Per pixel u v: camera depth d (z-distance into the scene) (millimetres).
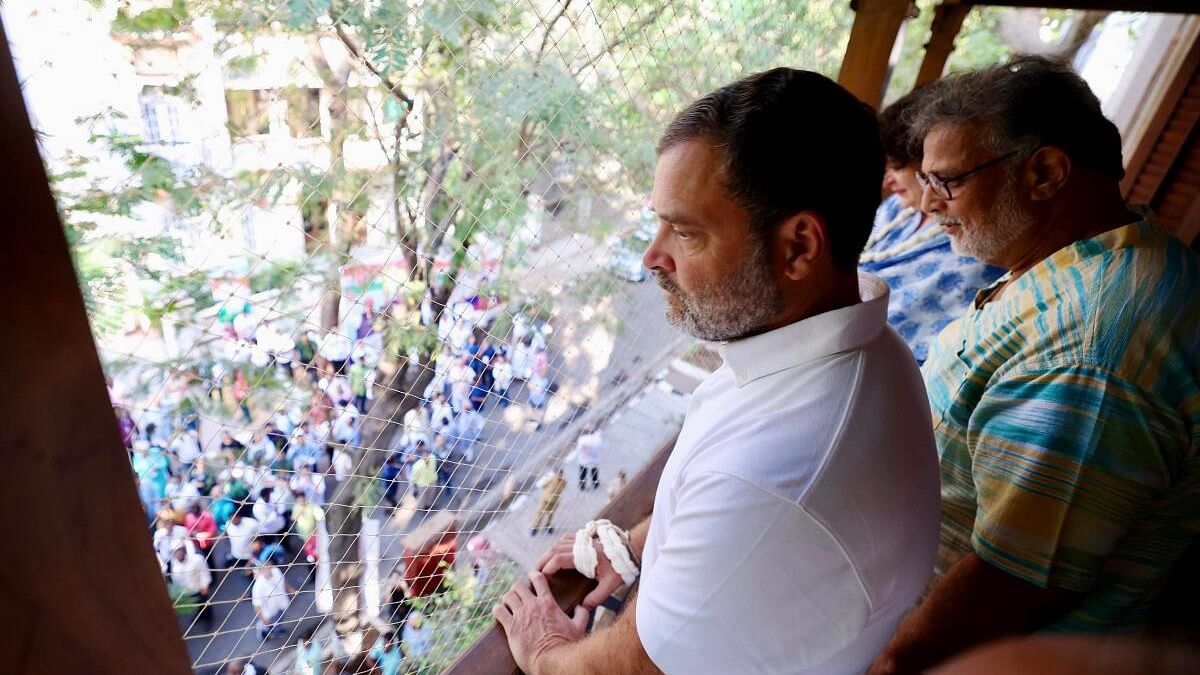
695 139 584
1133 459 748
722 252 610
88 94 503
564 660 764
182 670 447
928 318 1505
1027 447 787
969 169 973
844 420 600
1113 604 821
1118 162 953
